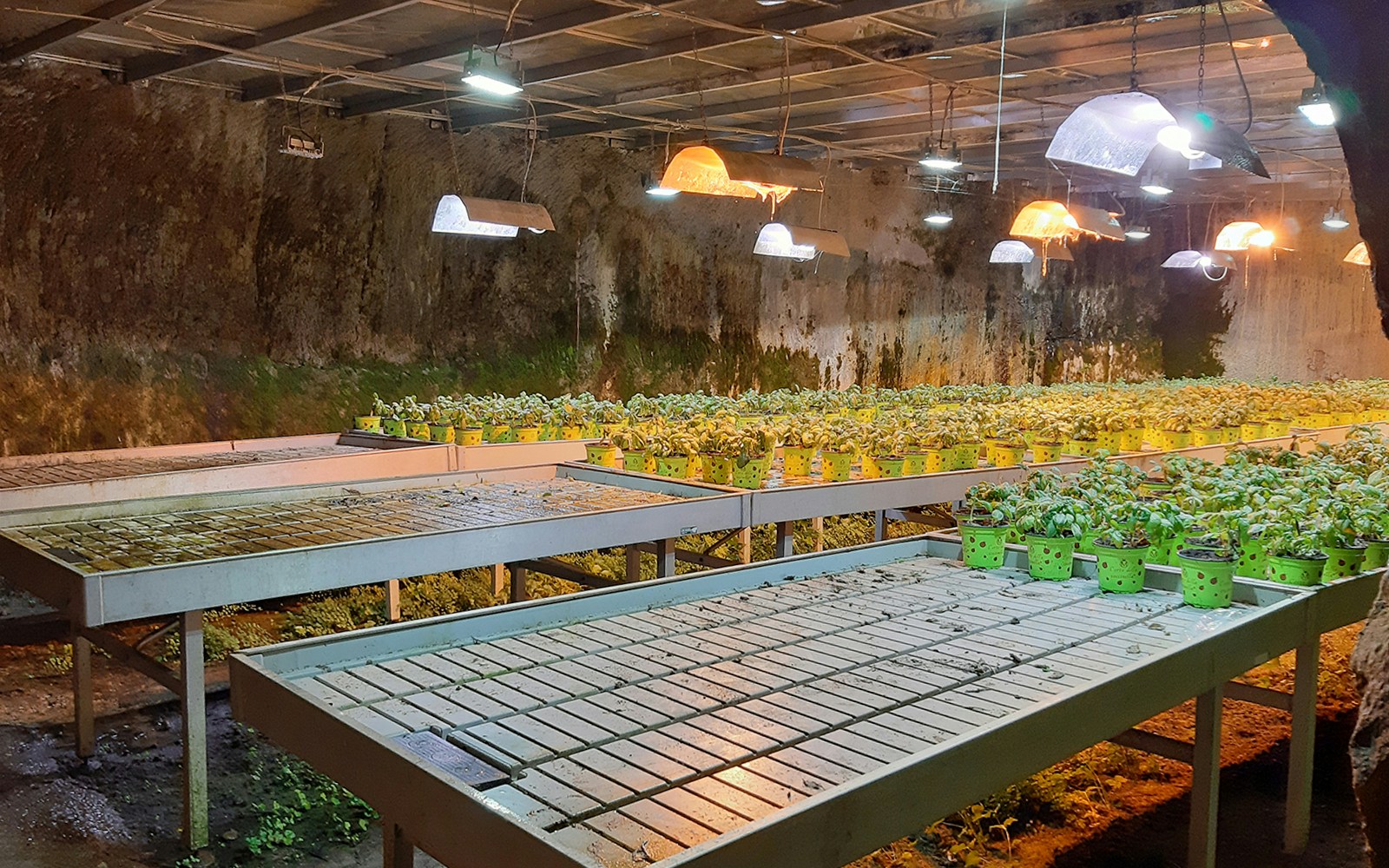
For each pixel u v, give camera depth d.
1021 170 13.38
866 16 6.09
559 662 3.37
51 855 3.86
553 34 6.45
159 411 8.18
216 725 5.15
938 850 4.07
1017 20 6.48
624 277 11.58
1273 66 7.10
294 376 9.06
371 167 9.29
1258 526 4.39
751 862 2.06
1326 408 10.26
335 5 6.12
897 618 3.94
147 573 3.78
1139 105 5.34
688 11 6.32
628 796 2.37
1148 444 8.83
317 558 4.21
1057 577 4.61
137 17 6.45
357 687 3.11
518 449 7.68
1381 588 2.36
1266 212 16.94
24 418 7.43
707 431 6.67
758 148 11.16
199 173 8.25
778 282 13.18
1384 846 2.11
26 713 5.21
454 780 2.29
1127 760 4.90
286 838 4.06
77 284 7.73
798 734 2.74
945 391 11.84
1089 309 17.67
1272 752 5.08
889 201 14.22
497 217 6.69
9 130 7.18
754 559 8.73
